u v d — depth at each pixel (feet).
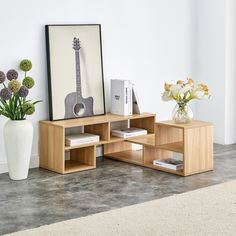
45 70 21.42
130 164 21.83
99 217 17.08
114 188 19.30
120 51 23.07
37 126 21.39
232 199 18.28
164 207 17.74
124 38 23.11
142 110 23.82
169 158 21.62
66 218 17.11
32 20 21.01
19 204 18.02
